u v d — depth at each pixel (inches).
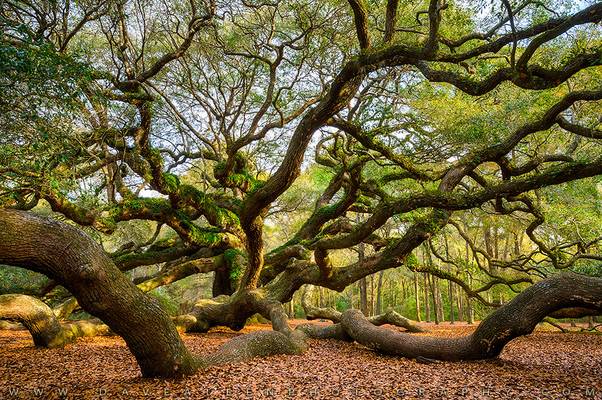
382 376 302.5
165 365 267.6
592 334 697.6
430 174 492.4
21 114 236.7
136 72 518.9
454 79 316.2
